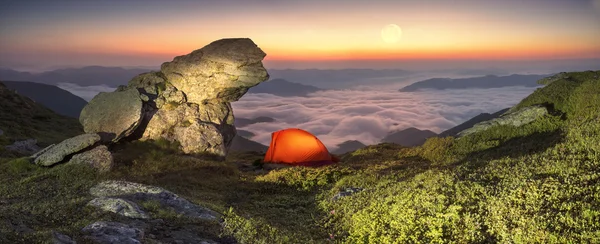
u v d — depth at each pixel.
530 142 23.55
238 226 13.28
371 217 13.67
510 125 29.11
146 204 14.17
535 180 12.99
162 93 34.34
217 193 20.92
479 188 13.54
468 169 16.70
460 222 11.67
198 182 22.66
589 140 16.55
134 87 33.09
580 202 10.72
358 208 15.45
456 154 27.66
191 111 34.56
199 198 18.34
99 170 21.98
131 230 11.22
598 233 9.16
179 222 13.07
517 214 11.05
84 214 12.70
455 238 11.01
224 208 16.30
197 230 12.64
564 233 9.59
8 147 33.12
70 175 19.81
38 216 12.34
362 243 12.11
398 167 25.62
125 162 26.42
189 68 34.88
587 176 12.30
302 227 14.85
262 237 12.62
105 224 11.42
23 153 32.91
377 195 16.48
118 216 12.62
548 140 21.66
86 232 10.94
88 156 22.47
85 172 20.64
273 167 34.31
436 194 13.82
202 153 32.50
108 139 29.69
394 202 14.70
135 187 16.28
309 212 17.17
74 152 24.30
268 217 16.22
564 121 26.38
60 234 10.16
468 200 12.80
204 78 34.94
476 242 10.60
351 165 28.44
